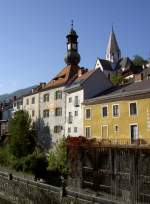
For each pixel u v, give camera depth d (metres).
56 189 25.31
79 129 58.16
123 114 48.25
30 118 67.38
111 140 48.19
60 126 64.50
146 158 34.06
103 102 52.38
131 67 99.12
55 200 25.11
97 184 39.56
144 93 44.69
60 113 64.94
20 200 30.31
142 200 33.16
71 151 45.31
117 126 49.19
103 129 51.94
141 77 54.75
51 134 66.69
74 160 44.41
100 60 113.56
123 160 36.88
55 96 66.94
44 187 26.86
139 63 117.00
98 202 21.17
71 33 82.75
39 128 70.56
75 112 60.00
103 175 39.06
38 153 48.94
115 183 37.06
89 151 42.16
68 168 45.19
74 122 59.97
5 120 88.88
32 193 28.45
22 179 30.62
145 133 44.53
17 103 85.50
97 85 59.72
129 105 47.44
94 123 53.94
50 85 70.12
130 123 46.91
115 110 49.94
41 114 70.75
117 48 138.25
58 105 65.62
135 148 35.69
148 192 32.72
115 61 122.56
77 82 61.91
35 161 45.25
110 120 50.56
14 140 62.72
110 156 38.78
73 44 82.81
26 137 64.31
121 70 107.25
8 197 32.66
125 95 47.53
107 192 37.88
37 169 45.00
